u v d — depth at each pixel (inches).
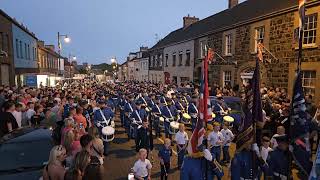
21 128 324.8
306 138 208.1
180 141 367.9
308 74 599.5
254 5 901.2
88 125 423.5
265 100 498.6
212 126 372.2
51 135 301.3
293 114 213.5
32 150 270.4
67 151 247.0
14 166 252.2
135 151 461.4
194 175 204.8
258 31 762.2
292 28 629.0
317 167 143.0
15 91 647.1
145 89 978.7
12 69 928.9
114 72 4028.1
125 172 363.6
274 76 690.8
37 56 1456.7
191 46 1169.4
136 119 511.8
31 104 429.4
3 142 279.7
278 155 234.7
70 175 168.2
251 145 216.1
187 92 835.4
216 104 532.7
